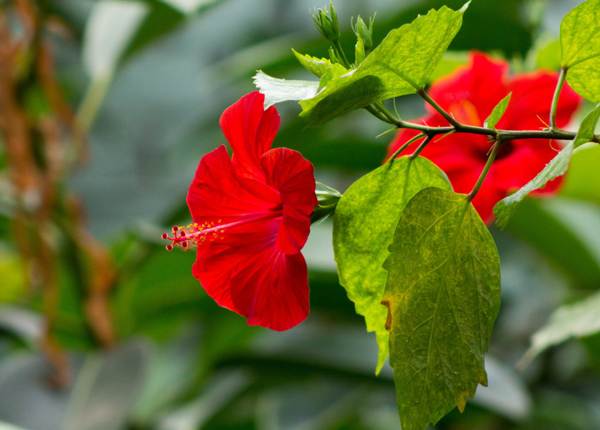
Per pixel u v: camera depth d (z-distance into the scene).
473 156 1.16
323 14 1.04
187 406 1.81
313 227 1.59
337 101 1.01
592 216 1.66
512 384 1.58
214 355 1.78
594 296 1.29
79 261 1.70
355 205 1.05
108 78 1.84
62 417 1.66
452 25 1.00
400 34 1.00
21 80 1.69
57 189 1.71
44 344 1.70
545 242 1.65
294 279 1.04
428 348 1.02
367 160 1.68
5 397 1.68
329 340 1.72
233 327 1.76
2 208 1.68
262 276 1.05
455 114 1.16
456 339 1.03
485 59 1.17
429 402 1.02
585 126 0.99
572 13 1.03
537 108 1.16
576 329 1.25
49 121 1.75
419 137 1.04
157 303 1.74
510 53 1.48
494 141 1.04
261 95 1.03
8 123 1.67
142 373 1.62
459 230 1.03
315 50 1.58
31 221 1.68
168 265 1.65
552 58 1.33
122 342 1.78
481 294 1.03
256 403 1.83
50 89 1.71
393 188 1.05
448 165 1.15
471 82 1.17
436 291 1.03
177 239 1.08
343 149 1.65
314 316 1.78
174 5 1.61
